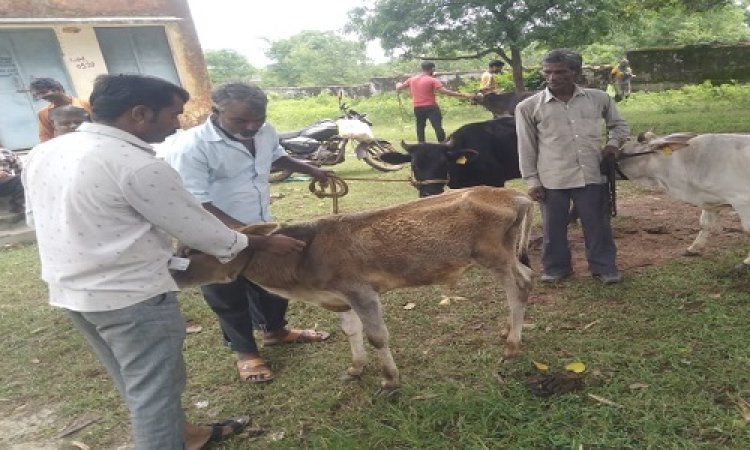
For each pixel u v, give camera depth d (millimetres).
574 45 12211
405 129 16266
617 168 4613
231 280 3107
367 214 3232
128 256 2244
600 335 3816
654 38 24609
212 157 3320
